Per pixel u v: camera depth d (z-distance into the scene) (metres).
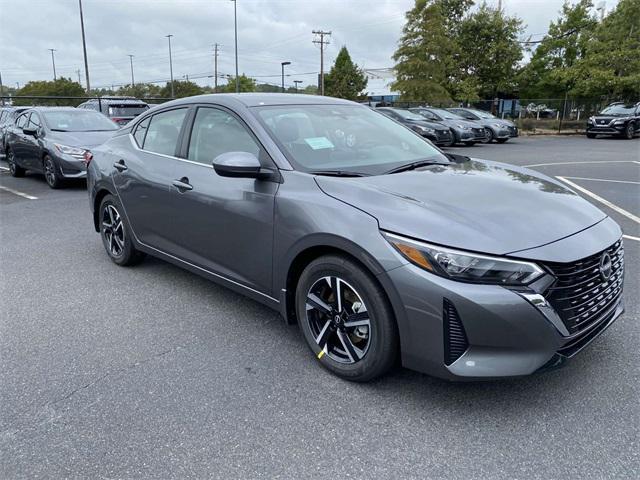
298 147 3.30
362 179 3.01
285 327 3.65
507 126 20.47
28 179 11.02
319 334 3.01
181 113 4.05
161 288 4.41
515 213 2.67
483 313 2.33
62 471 2.24
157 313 3.90
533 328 2.35
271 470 2.24
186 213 3.78
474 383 2.87
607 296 2.75
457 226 2.48
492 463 2.27
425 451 2.35
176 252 4.04
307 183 2.99
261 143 3.29
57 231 6.39
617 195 8.38
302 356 3.23
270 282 3.22
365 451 2.35
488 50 31.05
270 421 2.58
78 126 10.12
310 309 3.03
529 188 3.08
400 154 3.64
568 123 28.55
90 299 4.17
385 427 2.52
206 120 3.78
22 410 2.68
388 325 2.61
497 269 2.34
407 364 2.59
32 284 4.52
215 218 3.50
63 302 4.11
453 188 2.95
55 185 9.49
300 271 3.11
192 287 4.43
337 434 2.47
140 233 4.45
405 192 2.82
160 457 2.33
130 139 4.62
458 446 2.38
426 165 3.49
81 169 9.21
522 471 2.21
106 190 4.81
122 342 3.43
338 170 3.16
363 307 2.71
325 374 3.00
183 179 3.78
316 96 4.17
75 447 2.40
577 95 28.84
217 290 4.37
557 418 2.56
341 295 2.84
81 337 3.50
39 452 2.37
